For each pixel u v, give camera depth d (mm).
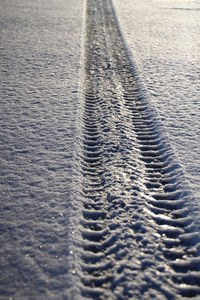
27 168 4719
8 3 15742
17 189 4316
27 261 3355
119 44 10688
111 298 3090
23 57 9023
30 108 6406
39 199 4156
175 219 4008
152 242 3676
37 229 3730
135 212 4066
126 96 7258
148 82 7703
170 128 5809
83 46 10172
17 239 3598
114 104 6852
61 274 3234
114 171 4820
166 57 9297
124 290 3152
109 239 3715
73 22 12758
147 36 11312
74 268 3311
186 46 10227
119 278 3260
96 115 6445
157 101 6789
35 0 16766
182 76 8000
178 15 14383
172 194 4395
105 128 5941
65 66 8547
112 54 9812
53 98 6836
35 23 12430
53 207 4043
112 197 4316
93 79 8109
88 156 5195
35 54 9281
